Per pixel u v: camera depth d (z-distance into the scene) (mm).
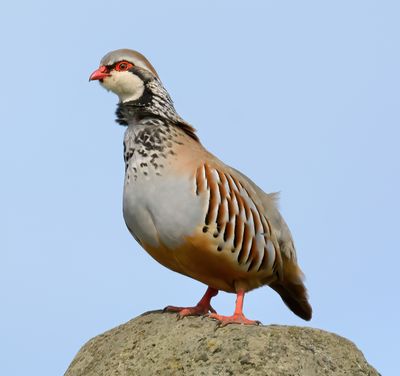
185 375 9594
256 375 9398
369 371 9961
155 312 11211
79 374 10445
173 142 11344
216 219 10953
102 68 12047
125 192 11352
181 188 10914
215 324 10359
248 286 11758
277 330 10055
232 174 11492
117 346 10477
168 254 11383
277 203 12289
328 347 9992
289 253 12219
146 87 11867
